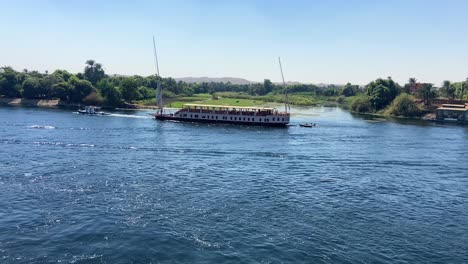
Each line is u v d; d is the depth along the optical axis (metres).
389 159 104.12
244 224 53.97
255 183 75.38
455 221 58.03
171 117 192.50
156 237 48.94
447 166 96.75
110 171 81.50
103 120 183.25
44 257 43.66
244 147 117.69
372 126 193.75
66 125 157.38
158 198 64.19
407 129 183.25
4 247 45.72
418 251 47.84
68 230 50.62
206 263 43.03
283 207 61.38
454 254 47.41
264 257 44.72
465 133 172.12
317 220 56.31
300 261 44.06
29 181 71.94
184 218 55.56
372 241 50.00
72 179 74.19
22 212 56.38
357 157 105.81
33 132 134.38
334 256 45.50
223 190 69.94
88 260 43.25
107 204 60.53
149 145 116.25
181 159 96.94
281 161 97.88
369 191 72.19
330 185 75.50
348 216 58.41
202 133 149.62
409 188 75.25
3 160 88.88
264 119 182.50
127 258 43.81
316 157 104.31
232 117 185.88
